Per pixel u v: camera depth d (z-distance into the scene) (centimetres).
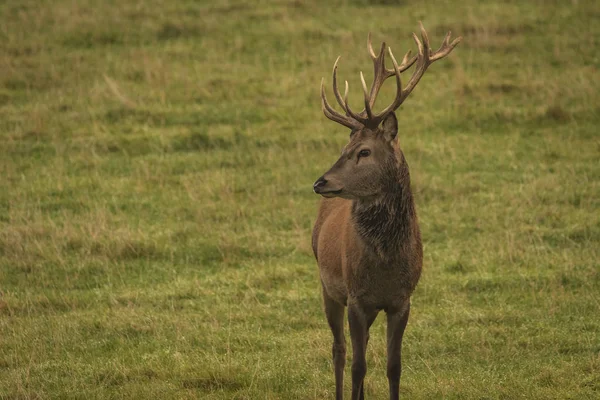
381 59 2331
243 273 3316
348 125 2181
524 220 3675
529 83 5297
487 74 5538
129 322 2886
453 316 2894
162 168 4391
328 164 4378
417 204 3912
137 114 5062
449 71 5650
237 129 4834
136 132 4831
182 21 6494
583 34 6053
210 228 3700
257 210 3888
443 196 3981
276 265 3369
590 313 2859
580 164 4284
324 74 5619
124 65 5781
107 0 6994
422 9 6638
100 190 4147
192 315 2956
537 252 3378
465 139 4672
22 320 2911
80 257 3459
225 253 3484
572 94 5162
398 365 2134
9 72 5656
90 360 2617
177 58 5956
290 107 5153
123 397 2339
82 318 2925
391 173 2088
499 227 3616
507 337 2708
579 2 6575
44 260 3425
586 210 3753
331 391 2389
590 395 2283
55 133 4822
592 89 5184
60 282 3262
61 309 3047
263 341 2731
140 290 3181
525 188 4003
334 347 2333
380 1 6831
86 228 3659
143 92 5388
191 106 5191
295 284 3212
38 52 6044
